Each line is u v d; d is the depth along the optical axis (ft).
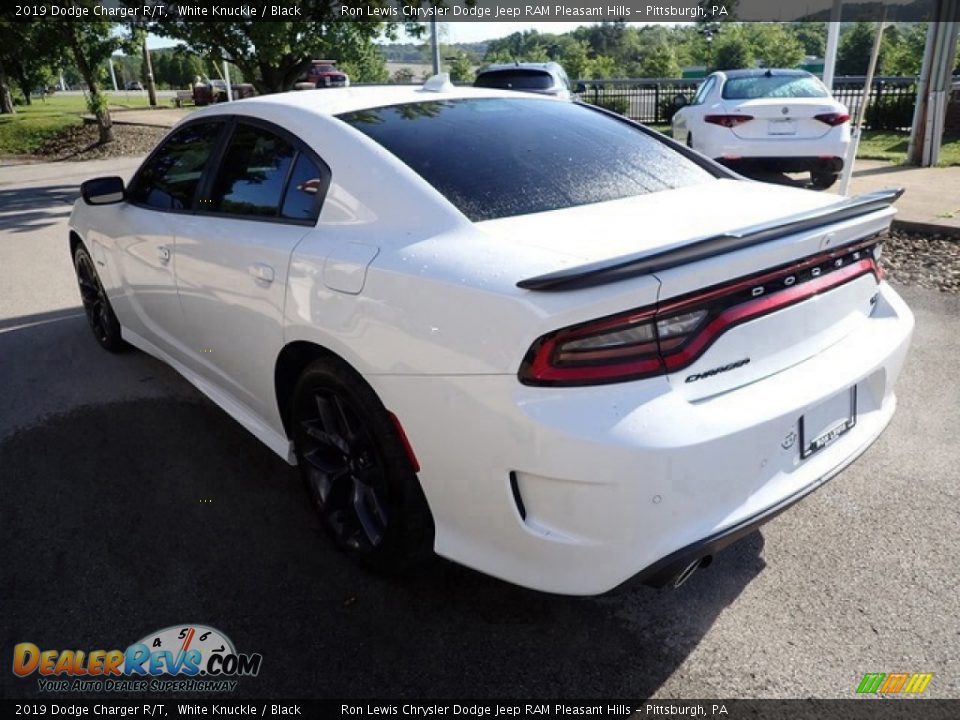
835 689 6.99
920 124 34.50
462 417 6.64
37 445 11.78
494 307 6.37
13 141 68.69
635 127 10.67
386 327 7.21
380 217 7.98
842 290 7.68
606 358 6.13
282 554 9.09
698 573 8.60
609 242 6.92
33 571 8.83
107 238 13.34
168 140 12.17
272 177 9.41
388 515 7.91
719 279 6.43
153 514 9.93
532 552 6.66
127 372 14.61
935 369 13.61
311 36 39.81
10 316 18.43
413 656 7.52
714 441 6.29
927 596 8.10
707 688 7.06
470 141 8.93
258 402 10.07
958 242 21.58
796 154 27.81
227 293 9.69
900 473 10.41
